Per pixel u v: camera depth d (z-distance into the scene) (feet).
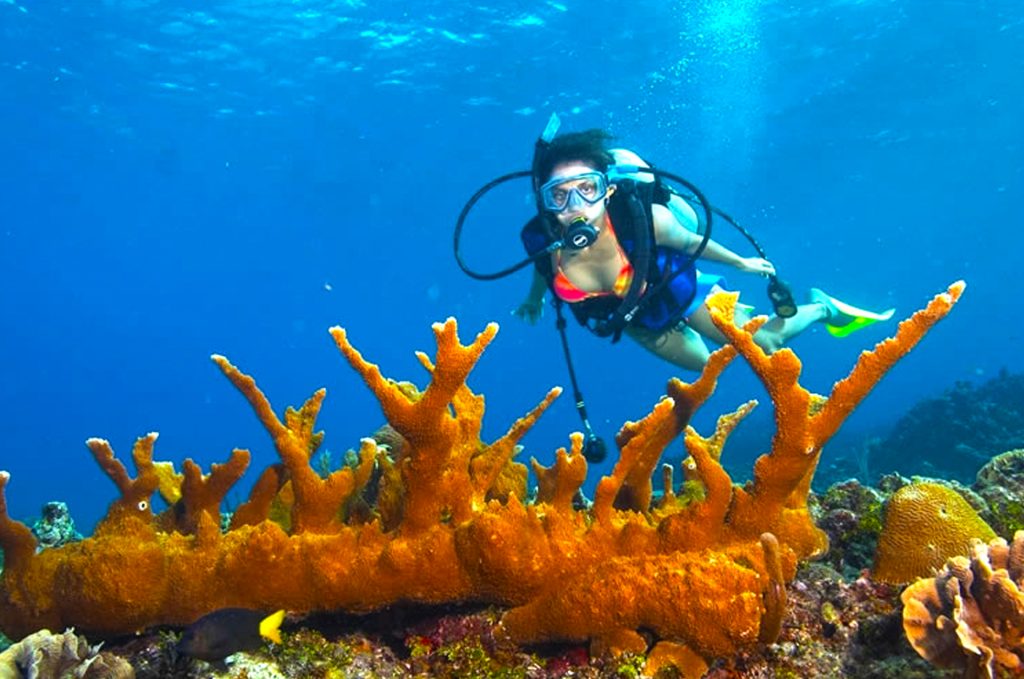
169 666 8.57
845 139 111.24
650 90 89.51
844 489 11.98
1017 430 48.29
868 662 8.27
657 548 8.61
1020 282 327.26
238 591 8.84
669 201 15.57
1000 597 6.75
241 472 10.64
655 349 17.78
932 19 77.20
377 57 81.41
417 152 112.78
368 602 8.80
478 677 8.38
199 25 74.54
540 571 8.50
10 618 9.43
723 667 8.15
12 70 82.07
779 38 77.36
